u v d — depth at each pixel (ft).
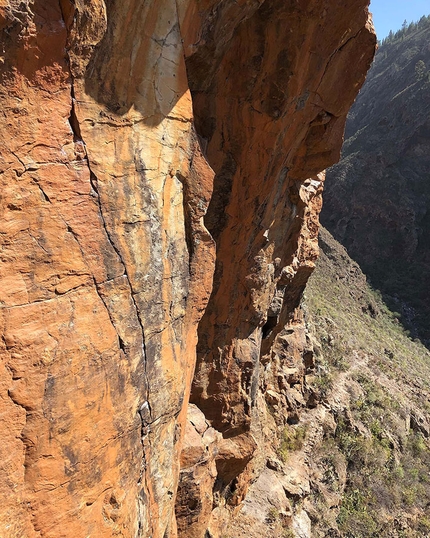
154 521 15.25
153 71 13.46
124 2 11.80
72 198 11.44
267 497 37.09
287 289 44.55
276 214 30.96
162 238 14.80
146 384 14.30
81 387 11.64
